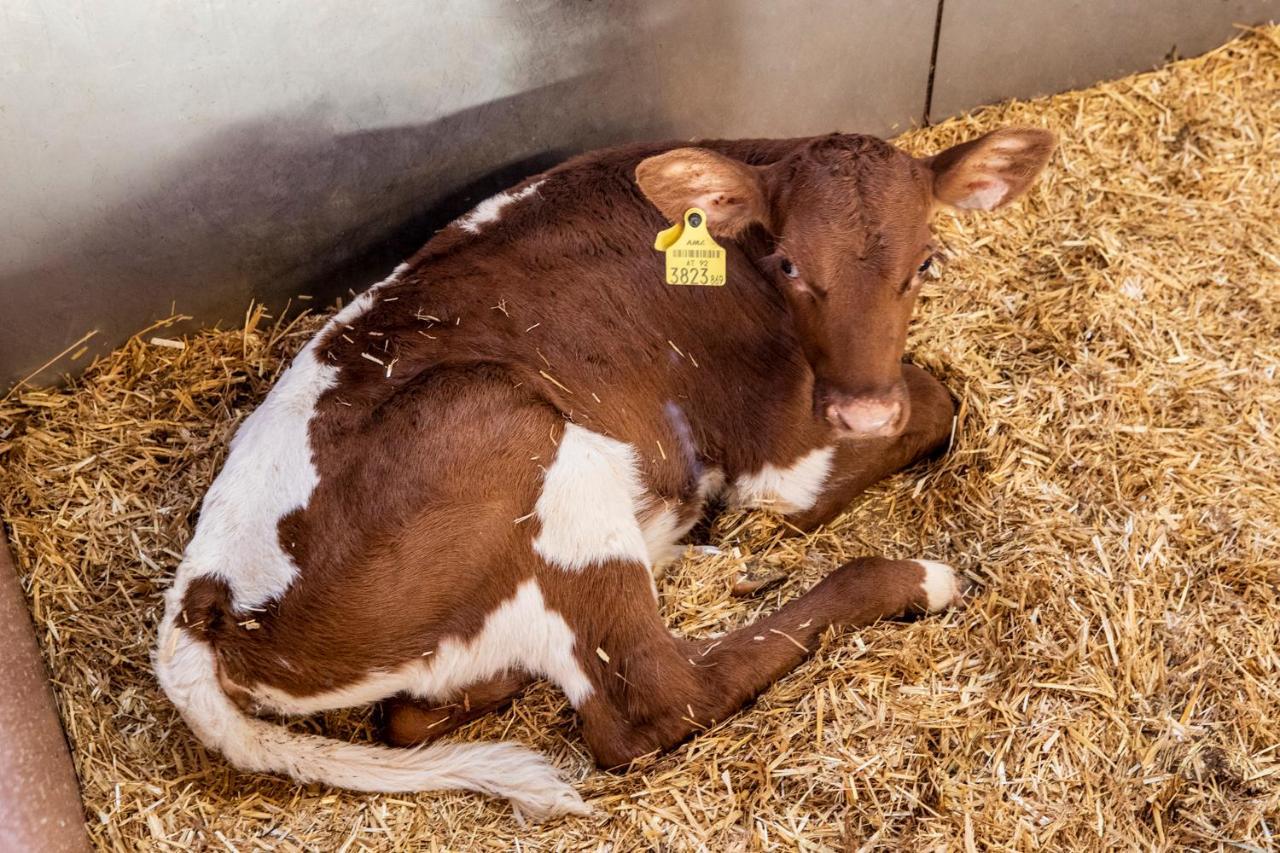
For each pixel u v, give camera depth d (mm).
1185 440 1477
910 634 1326
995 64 1847
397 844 1224
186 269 1510
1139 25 1876
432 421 1210
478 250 1349
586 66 1595
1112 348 1561
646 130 1688
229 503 1213
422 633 1220
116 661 1333
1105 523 1400
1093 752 1236
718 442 1407
